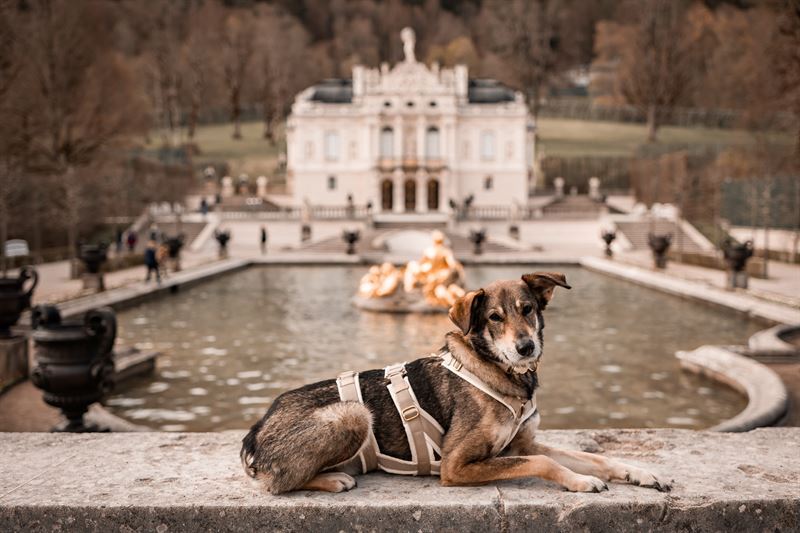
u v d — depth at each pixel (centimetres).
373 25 15800
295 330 2144
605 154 9544
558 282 417
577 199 8062
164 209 6931
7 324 1369
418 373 430
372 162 7781
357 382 430
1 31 4694
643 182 7950
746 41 11131
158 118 11300
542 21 12131
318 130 7931
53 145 5497
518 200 7894
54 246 4869
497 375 409
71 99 5669
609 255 4794
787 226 4712
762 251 4422
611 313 2516
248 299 2888
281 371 1611
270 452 399
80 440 514
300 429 399
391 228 6662
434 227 6662
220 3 14212
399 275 2552
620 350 1856
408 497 394
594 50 14838
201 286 3384
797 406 1175
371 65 15038
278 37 12550
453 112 7706
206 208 6762
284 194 8281
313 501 390
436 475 429
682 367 1639
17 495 407
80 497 402
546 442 507
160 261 3269
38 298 2452
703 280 3198
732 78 11306
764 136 5581
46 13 5409
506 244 5750
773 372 1359
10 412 1144
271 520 387
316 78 13438
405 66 7794
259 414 1279
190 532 389
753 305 2378
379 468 434
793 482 422
